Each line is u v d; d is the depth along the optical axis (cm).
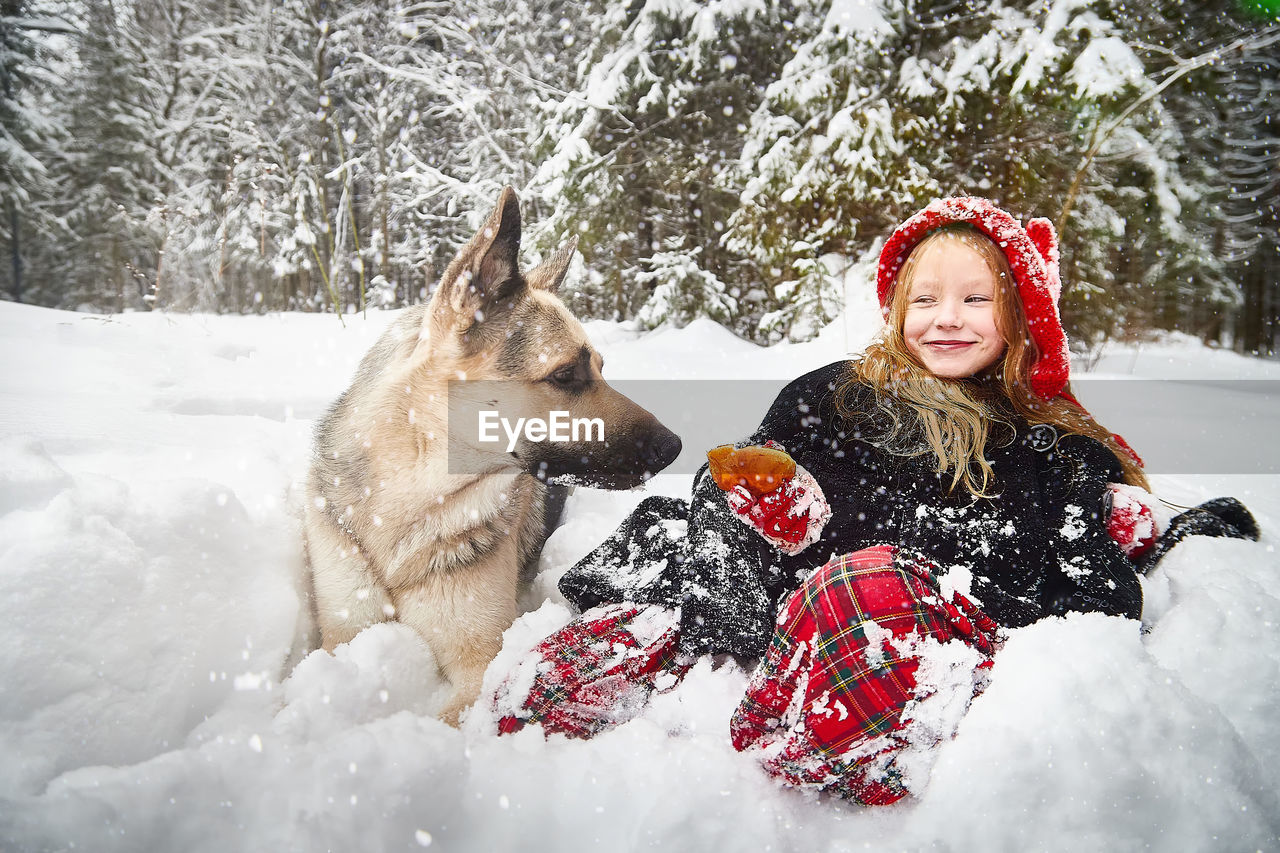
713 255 1205
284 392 480
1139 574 171
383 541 214
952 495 159
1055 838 116
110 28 1978
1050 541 154
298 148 1886
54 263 2292
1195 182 1036
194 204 1792
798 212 952
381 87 1830
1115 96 777
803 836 131
